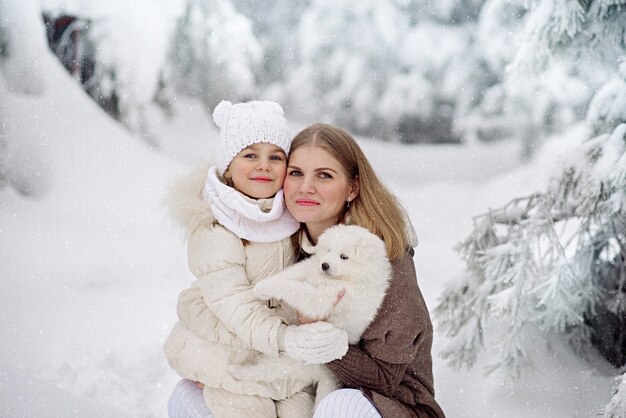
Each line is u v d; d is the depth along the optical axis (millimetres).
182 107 10820
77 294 5957
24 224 7371
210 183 2605
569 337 4250
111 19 9727
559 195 4273
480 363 4246
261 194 2598
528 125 10422
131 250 7008
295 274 2457
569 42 4535
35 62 8906
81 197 7973
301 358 2254
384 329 2404
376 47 11359
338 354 2264
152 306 5773
